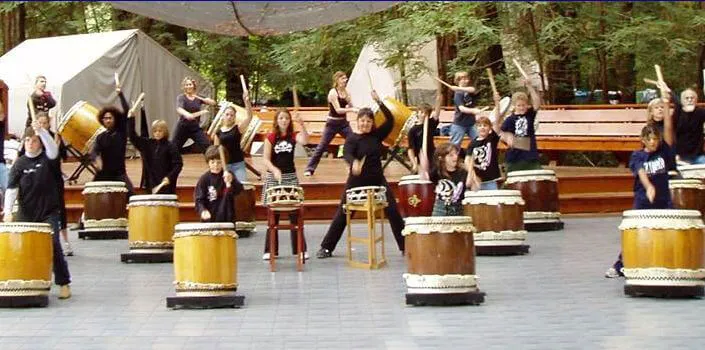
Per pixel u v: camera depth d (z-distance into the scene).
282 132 12.81
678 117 14.27
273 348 8.61
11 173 10.76
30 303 10.57
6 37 30.02
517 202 13.51
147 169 14.39
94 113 17.47
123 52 25.64
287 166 12.86
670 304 10.23
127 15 30.97
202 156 24.95
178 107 16.98
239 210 15.35
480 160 13.95
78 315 10.20
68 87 24.19
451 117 22.27
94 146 15.37
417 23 20.27
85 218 15.44
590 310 10.00
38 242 10.56
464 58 22.38
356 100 27.39
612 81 26.72
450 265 10.31
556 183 15.77
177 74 27.58
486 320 9.62
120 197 15.41
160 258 13.40
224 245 10.45
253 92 33.53
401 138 17.78
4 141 15.11
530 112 15.66
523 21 21.73
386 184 12.95
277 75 31.70
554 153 22.45
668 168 10.84
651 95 26.44
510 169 15.80
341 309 10.28
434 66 25.11
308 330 9.33
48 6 30.41
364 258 13.45
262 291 11.38
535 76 24.45
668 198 10.83
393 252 13.99
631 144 20.75
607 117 21.59
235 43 31.66
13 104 24.33
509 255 13.51
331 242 13.56
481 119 13.94
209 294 10.41
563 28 20.86
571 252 13.70
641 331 9.00
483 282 11.68
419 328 9.30
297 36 23.16
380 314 10.00
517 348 8.41
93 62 24.80
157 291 11.47
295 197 12.62
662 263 10.46
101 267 13.12
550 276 11.97
